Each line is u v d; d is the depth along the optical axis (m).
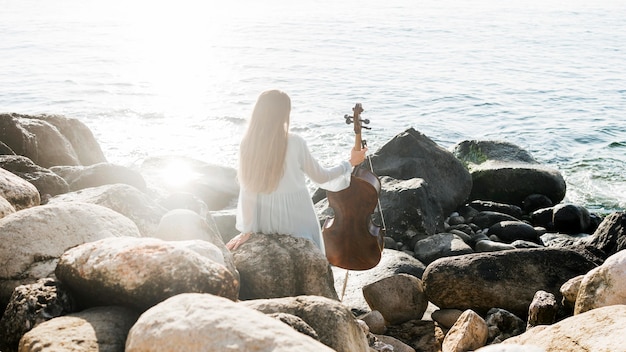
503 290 5.76
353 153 5.36
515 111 20.06
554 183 11.59
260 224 5.21
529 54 33.09
